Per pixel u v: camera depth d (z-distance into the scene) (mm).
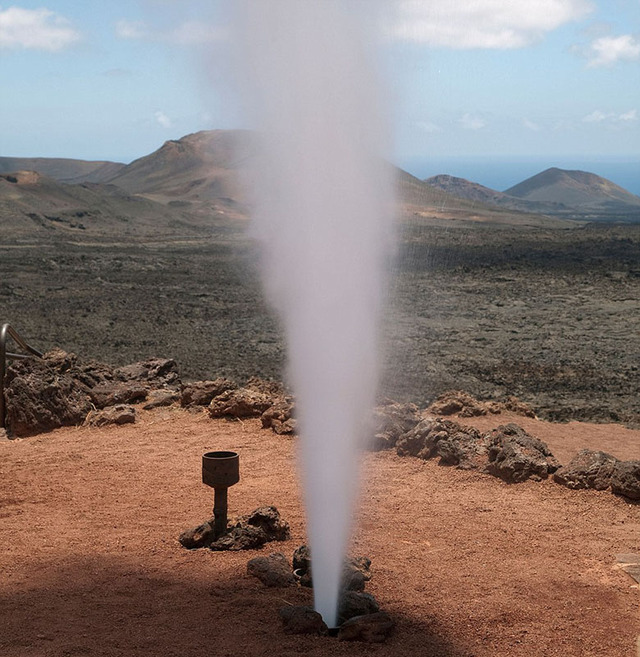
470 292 49562
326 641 5039
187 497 8203
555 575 6227
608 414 19578
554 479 8625
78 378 12367
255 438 10500
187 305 45531
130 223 125375
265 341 34406
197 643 4930
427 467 9219
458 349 31828
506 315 41406
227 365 28562
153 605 5539
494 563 6469
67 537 7023
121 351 31812
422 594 5812
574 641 5133
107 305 45250
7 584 5914
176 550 6699
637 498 8062
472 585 6004
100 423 11195
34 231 101312
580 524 7461
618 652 5000
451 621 5375
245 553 6625
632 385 25000
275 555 6262
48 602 5566
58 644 4859
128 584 5938
